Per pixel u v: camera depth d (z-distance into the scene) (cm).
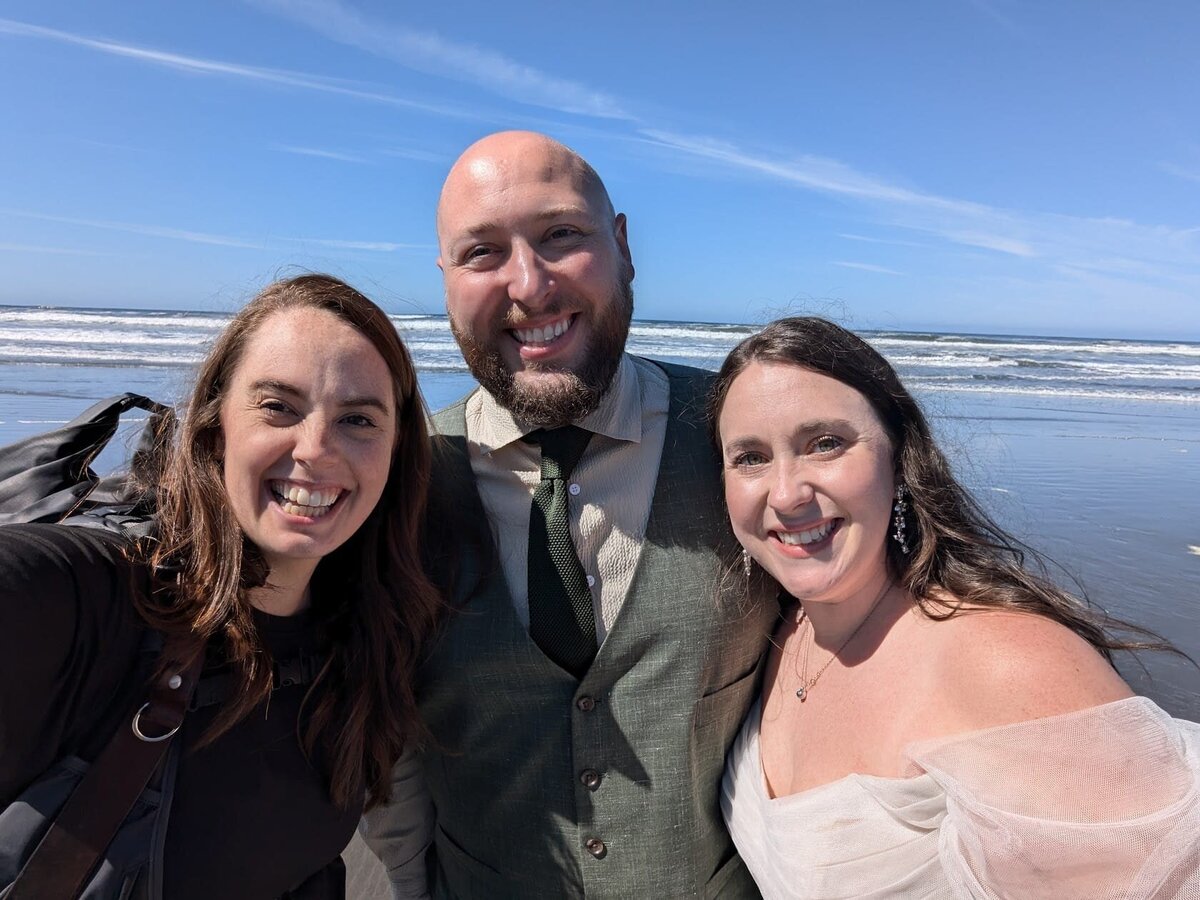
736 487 67
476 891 76
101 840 51
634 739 70
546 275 68
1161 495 299
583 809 70
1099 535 247
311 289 61
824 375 64
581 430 72
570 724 70
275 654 63
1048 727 51
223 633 58
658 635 70
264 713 61
